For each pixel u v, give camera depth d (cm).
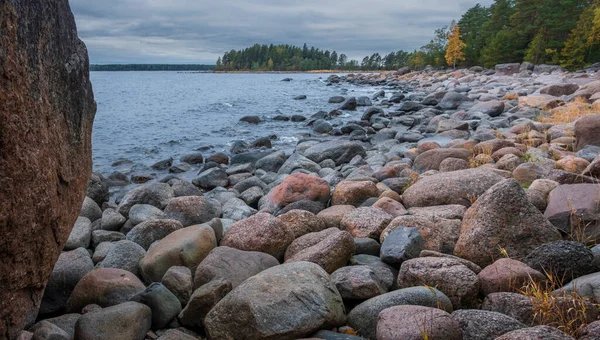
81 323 318
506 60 5784
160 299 357
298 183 704
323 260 414
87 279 382
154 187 739
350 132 1639
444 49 7462
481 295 358
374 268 401
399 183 739
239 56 16612
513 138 1057
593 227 443
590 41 4600
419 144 1095
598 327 269
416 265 372
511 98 2308
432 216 501
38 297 288
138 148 1438
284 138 1595
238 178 988
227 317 318
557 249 366
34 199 246
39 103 251
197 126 1914
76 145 309
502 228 416
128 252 459
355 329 333
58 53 283
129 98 3350
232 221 629
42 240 267
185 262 433
